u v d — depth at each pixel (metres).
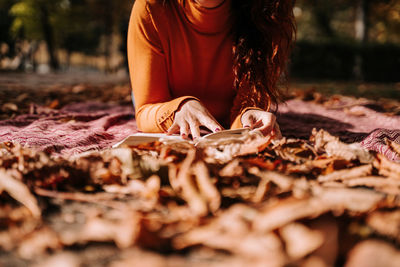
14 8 18.20
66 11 20.73
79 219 1.12
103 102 4.47
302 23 23.86
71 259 0.88
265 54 2.22
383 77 16.69
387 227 0.99
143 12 2.18
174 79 2.33
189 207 1.19
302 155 1.75
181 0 2.12
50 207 1.21
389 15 21.56
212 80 2.35
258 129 1.82
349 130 2.84
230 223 1.00
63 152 1.91
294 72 16.98
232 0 2.18
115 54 26.91
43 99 4.44
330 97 4.76
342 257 0.91
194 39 2.20
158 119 2.05
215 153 1.63
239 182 1.38
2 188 1.26
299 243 0.88
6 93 4.70
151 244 0.97
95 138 2.26
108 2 22.78
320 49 16.77
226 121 2.50
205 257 0.92
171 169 1.37
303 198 1.04
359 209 1.08
